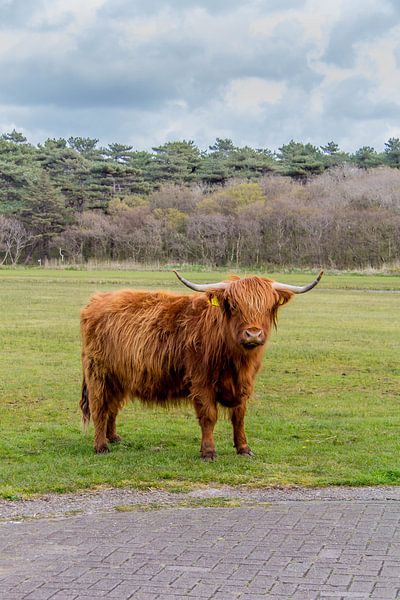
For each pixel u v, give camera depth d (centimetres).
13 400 1372
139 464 927
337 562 585
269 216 9306
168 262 9425
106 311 1021
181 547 624
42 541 646
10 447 1019
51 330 2472
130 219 10162
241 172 13300
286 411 1291
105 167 12075
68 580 554
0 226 9775
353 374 1691
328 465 920
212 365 948
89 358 1026
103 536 658
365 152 14450
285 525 684
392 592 525
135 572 568
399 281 5803
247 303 909
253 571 568
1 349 2031
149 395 1009
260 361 984
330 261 8694
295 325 2711
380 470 890
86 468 905
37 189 10569
